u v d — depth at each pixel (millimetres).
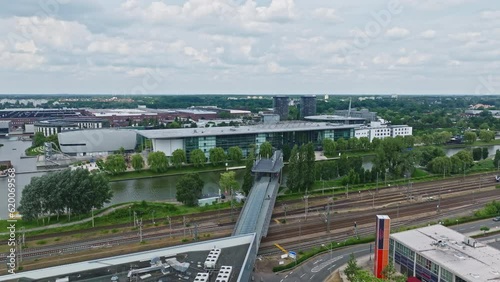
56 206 168500
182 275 98125
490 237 160625
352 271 121062
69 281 95250
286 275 129500
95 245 150000
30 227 167125
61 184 172000
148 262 105562
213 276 97812
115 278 95812
